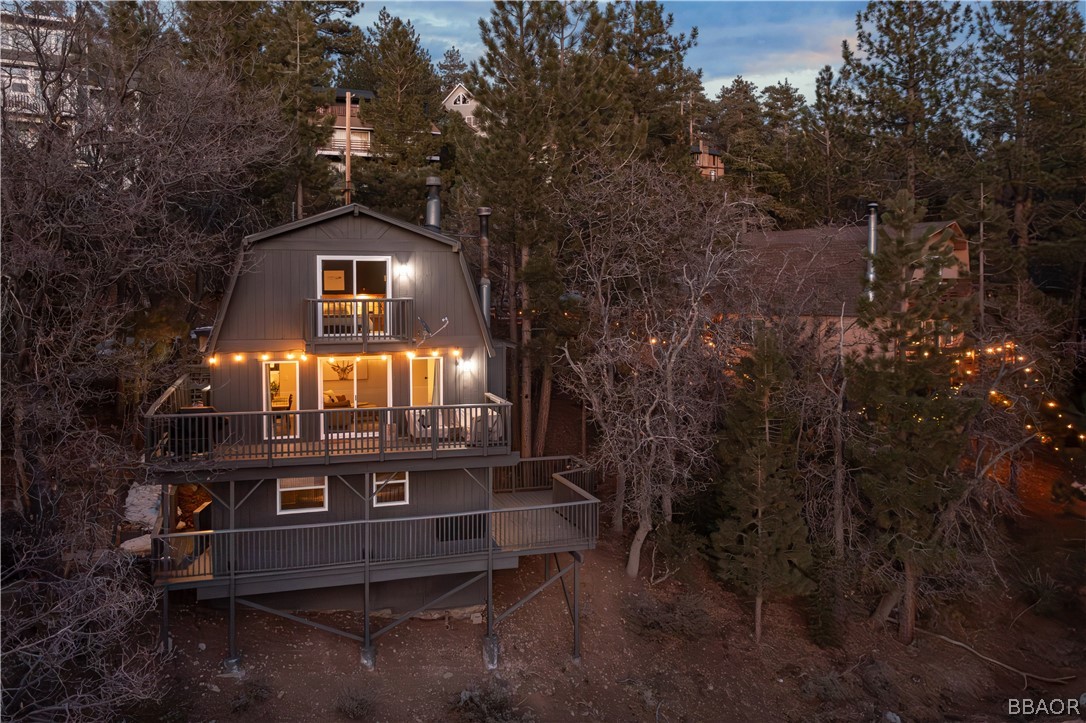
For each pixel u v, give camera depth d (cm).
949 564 2269
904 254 2203
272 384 1994
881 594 2528
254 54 2755
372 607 2098
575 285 2705
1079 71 3350
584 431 2798
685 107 5284
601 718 1927
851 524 2436
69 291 1798
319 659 1894
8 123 1769
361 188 3425
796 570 2261
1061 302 3578
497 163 2514
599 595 2311
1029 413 2419
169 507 1936
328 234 1995
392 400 2069
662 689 2059
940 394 2208
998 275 3353
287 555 1912
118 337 2095
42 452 1616
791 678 2189
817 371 2512
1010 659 2398
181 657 1788
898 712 2098
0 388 1565
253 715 1711
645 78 3425
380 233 2030
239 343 1938
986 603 2581
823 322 2998
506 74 2566
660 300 2489
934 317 2227
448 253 2088
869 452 2262
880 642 2372
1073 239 3209
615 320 2536
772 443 2306
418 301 2062
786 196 4597
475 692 1883
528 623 2162
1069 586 2602
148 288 2334
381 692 1850
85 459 1677
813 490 2470
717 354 2509
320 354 1914
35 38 1962
